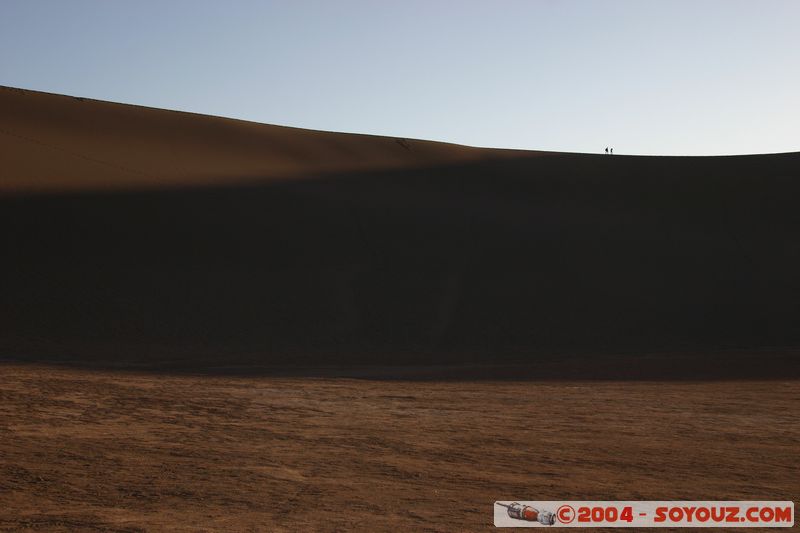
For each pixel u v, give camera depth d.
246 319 39.50
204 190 52.66
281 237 47.94
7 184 47.28
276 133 70.62
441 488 9.63
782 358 32.84
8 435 12.99
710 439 13.95
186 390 20.53
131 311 38.06
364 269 46.28
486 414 16.97
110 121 64.19
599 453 12.39
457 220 54.53
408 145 72.75
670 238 54.97
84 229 44.00
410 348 38.44
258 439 13.27
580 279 48.38
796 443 13.62
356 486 9.65
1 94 63.69
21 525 7.46
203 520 7.80
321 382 23.84
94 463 10.86
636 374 27.59
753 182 65.00
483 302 44.53
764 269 51.56
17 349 32.00
